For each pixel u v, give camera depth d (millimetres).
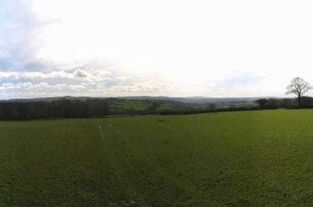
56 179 37250
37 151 49688
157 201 30922
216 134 57438
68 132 65125
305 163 39094
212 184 34500
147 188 34031
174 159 43406
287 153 43406
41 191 33969
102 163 42688
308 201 29609
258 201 30141
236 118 75375
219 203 30156
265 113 83500
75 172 39438
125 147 50750
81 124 76750
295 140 49719
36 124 79875
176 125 68625
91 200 31594
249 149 46438
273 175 36062
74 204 30844
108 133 62688
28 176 38438
